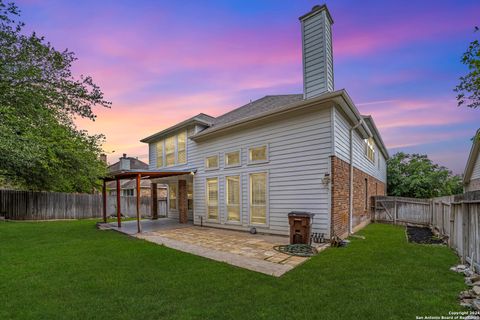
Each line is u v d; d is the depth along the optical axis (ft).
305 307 10.73
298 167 26.27
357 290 12.28
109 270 16.15
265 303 11.18
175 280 14.19
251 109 38.65
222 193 34.55
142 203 67.36
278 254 19.77
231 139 33.71
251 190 30.81
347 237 26.35
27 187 51.21
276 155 28.27
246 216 31.12
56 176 46.78
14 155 26.17
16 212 50.60
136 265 17.19
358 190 33.78
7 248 23.11
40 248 22.97
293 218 23.04
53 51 26.84
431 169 65.46
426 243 24.52
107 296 12.17
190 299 11.71
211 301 11.49
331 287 12.78
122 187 86.84
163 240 26.48
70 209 56.39
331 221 23.52
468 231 15.93
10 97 24.58
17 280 14.40
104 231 34.30
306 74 28.19
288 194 26.94
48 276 15.08
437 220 31.35
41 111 26.55
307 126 25.82
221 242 24.77
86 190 67.92
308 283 13.42
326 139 24.38
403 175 66.74
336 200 24.12
